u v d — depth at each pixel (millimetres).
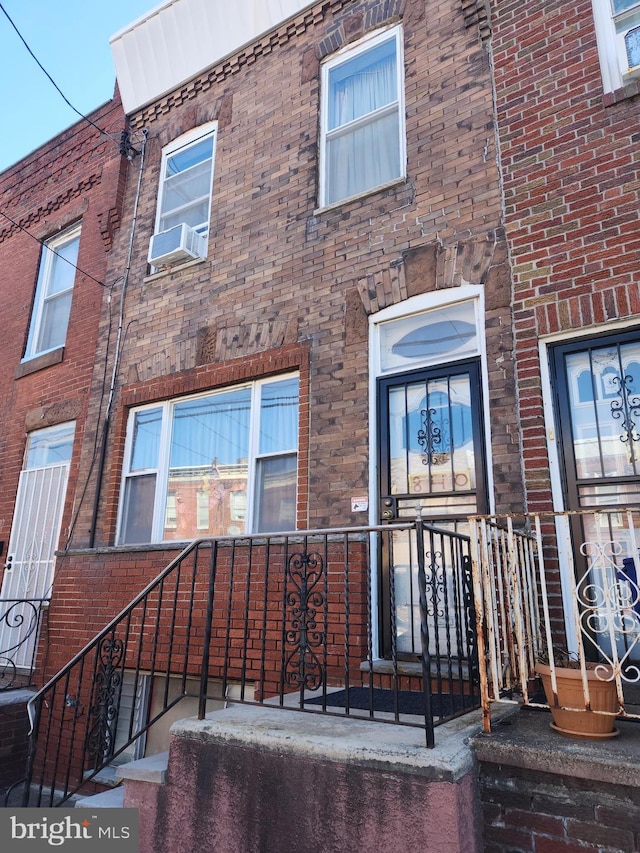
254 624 4820
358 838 2512
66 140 8836
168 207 7371
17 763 5641
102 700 4172
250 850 2738
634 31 4477
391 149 5750
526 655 3482
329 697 3779
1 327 8836
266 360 5680
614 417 4008
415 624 4395
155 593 5496
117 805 3219
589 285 4211
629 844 2391
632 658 3600
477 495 4352
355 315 5254
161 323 6684
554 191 4535
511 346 4406
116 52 7930
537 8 5035
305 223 5875
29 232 9039
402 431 4844
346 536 3051
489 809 2668
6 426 8078
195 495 5965
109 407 6801
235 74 7141
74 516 6586
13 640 6914
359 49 6191
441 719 2795
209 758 2977
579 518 3951
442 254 4910
